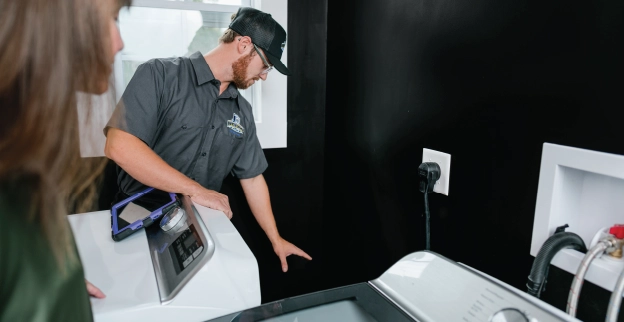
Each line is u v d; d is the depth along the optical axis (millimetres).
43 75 250
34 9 240
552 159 695
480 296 548
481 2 844
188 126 1308
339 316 608
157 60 1284
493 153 840
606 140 613
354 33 1414
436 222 1039
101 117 299
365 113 1378
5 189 285
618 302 523
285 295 1843
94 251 765
